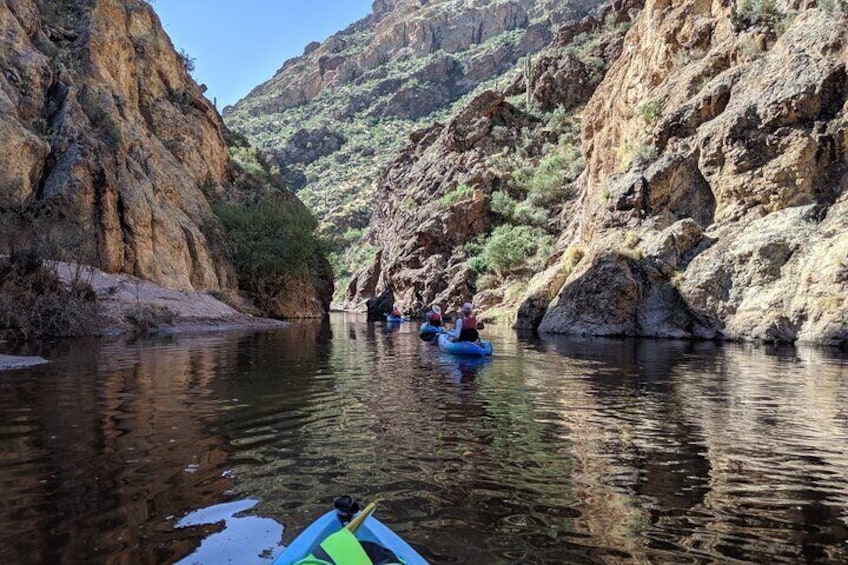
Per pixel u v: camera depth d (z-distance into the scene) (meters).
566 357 17.67
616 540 4.80
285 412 9.38
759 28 32.03
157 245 34.38
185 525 5.03
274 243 44.78
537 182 60.69
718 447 7.51
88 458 6.82
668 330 25.98
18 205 28.14
